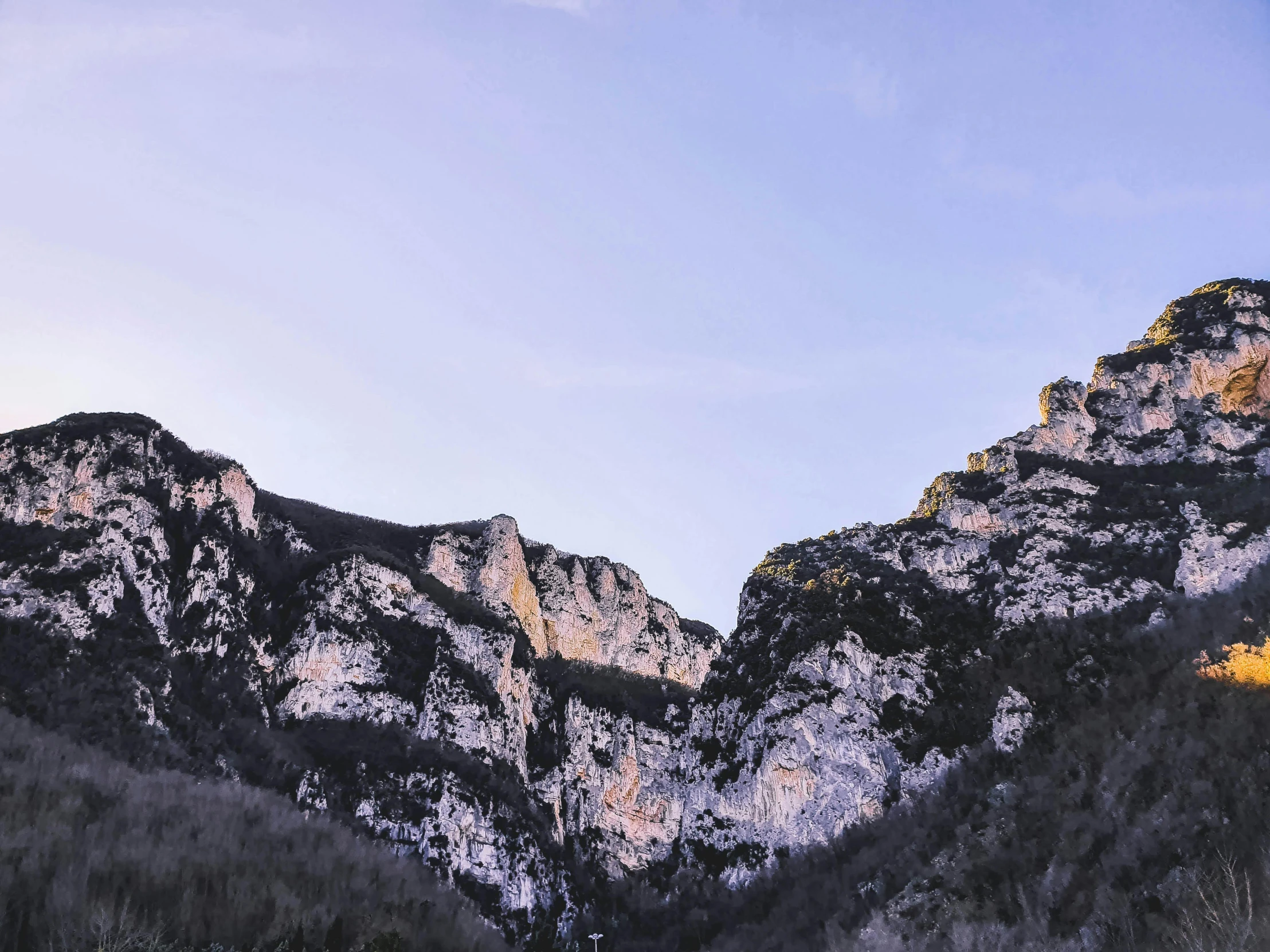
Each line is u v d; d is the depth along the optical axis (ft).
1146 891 383.65
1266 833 373.20
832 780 599.98
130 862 429.79
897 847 524.93
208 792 513.86
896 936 445.78
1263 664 472.85
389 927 456.86
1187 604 566.36
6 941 364.58
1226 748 432.66
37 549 609.42
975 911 432.25
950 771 559.38
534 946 574.97
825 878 544.21
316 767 602.85
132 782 492.54
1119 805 440.04
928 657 631.56
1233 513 606.14
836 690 628.69
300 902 446.19
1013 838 465.47
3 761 462.19
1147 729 478.18
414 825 588.50
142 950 374.84
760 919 551.59
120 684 556.51
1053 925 400.47
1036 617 618.03
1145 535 628.69
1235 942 330.13
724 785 654.94
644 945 587.27
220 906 425.28
